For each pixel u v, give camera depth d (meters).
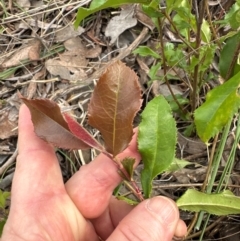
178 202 0.14
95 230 0.16
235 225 0.19
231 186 0.19
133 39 0.25
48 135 0.12
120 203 0.16
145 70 0.23
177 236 0.16
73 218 0.14
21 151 0.14
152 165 0.14
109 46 0.25
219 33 0.21
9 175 0.22
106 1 0.14
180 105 0.20
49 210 0.14
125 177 0.13
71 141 0.12
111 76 0.11
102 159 0.15
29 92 0.24
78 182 0.15
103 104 0.12
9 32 0.26
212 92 0.13
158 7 0.15
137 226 0.12
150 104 0.14
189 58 0.19
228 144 0.20
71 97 0.23
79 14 0.15
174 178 0.20
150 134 0.14
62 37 0.25
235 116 0.20
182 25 0.16
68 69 0.24
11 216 0.13
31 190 0.14
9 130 0.23
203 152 0.21
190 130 0.21
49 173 0.14
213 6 0.24
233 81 0.13
